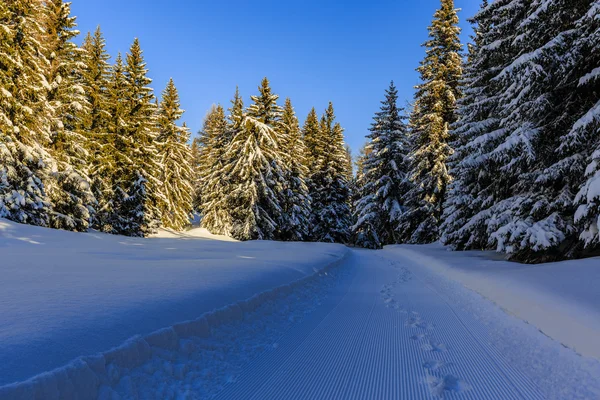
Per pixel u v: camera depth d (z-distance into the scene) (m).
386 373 3.84
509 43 11.62
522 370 3.97
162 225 32.78
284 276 7.94
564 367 3.93
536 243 9.09
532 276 7.54
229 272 7.21
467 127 15.85
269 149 29.97
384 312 6.61
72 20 21.11
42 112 18.31
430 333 5.32
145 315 3.80
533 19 9.06
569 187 9.34
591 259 8.10
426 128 24.12
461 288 8.83
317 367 3.96
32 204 17.36
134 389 2.87
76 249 12.92
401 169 29.69
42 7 18.28
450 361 4.22
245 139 30.22
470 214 16.86
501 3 12.20
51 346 2.72
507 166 10.84
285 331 5.22
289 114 38.91
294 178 33.78
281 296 6.67
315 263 11.00
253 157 28.59
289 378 3.65
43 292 4.46
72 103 20.44
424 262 14.41
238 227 30.34
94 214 22.44
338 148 38.44
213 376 3.53
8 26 16.53
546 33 9.41
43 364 2.48
